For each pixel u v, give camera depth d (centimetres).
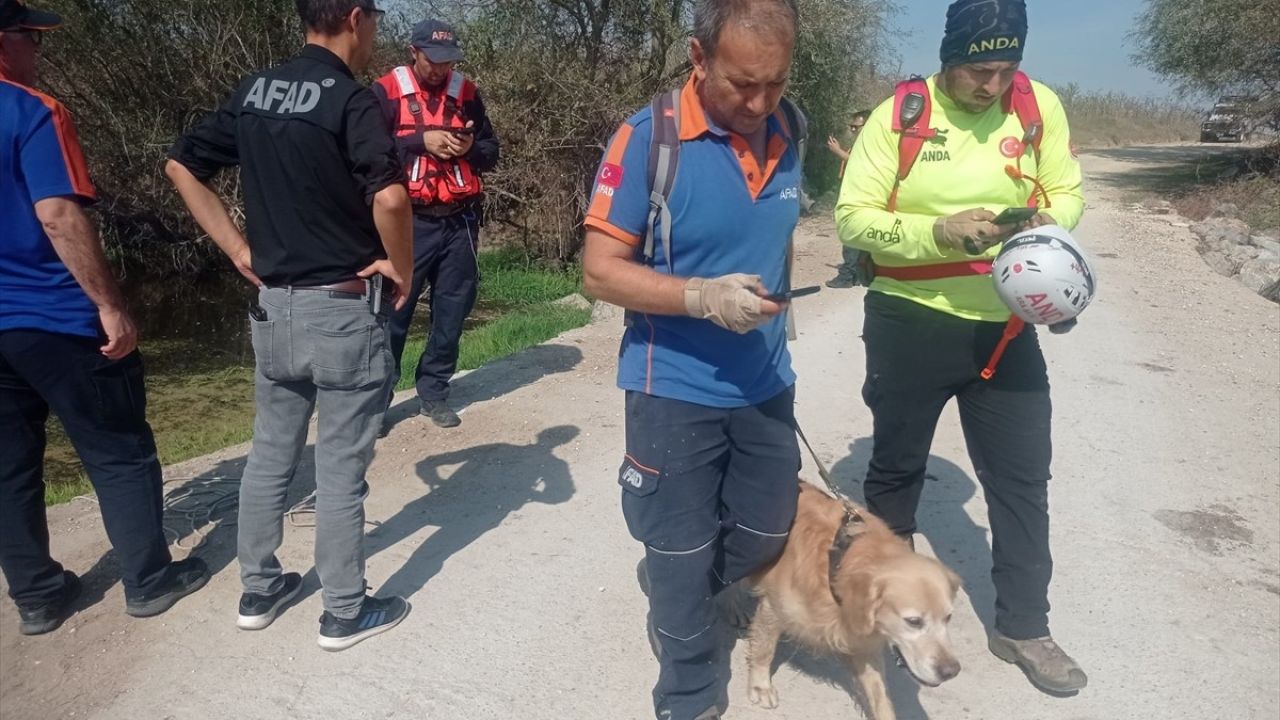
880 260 334
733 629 370
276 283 328
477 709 322
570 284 1243
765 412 281
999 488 332
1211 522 464
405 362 791
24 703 328
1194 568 420
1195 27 2036
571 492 484
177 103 1358
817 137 1839
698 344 269
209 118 342
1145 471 522
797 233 1535
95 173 1315
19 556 354
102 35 1275
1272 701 332
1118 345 785
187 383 870
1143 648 361
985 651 356
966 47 289
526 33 1332
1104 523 460
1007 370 321
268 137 318
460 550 425
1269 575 416
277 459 349
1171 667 350
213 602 383
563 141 1305
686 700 298
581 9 1366
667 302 246
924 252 306
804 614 291
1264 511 477
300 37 1381
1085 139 4203
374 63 1389
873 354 339
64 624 371
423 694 329
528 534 439
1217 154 3127
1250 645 364
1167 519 466
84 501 480
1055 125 321
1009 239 299
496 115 1302
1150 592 399
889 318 330
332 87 318
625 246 260
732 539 300
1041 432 324
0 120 315
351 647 354
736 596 371
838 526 292
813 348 757
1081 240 1419
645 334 275
